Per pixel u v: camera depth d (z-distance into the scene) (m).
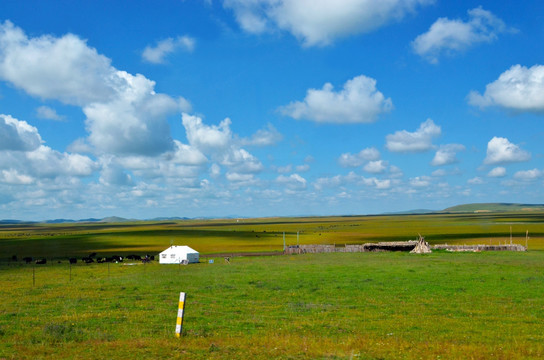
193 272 60.94
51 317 28.12
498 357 17.33
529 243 123.75
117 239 178.62
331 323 25.92
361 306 32.38
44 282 52.50
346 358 16.92
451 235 168.38
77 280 54.25
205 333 22.69
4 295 40.19
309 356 17.22
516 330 23.61
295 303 33.53
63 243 164.50
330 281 47.09
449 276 49.25
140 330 23.58
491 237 152.12
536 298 35.09
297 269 60.34
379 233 198.12
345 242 149.75
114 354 17.39
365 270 57.12
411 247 100.25
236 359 16.75
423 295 37.19
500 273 51.53
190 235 197.00
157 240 169.38
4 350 18.25
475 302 33.53
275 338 20.89
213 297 37.47
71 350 18.14
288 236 187.12
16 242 175.00
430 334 22.86
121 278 54.97
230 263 76.69
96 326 24.86
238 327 24.88
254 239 169.75
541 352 18.12
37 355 17.36
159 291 41.59
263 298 36.81
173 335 21.52
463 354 17.80
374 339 21.30
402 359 17.05
